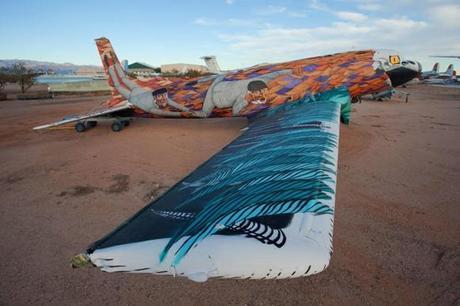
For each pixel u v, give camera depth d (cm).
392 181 593
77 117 1180
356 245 390
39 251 402
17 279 349
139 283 341
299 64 958
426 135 998
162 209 211
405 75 916
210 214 195
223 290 326
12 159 838
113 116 1245
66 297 321
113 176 684
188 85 1088
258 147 377
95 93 3809
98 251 166
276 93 945
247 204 205
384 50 941
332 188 232
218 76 1064
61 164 784
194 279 155
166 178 662
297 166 283
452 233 409
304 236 166
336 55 967
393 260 358
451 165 680
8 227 466
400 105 1967
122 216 495
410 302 296
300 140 390
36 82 4828
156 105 1145
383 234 412
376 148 833
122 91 1212
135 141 1017
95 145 980
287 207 197
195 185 259
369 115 1480
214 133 1100
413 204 495
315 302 302
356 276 335
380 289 314
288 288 324
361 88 909
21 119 1556
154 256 162
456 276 327
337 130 448
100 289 333
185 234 173
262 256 154
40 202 555
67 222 479
